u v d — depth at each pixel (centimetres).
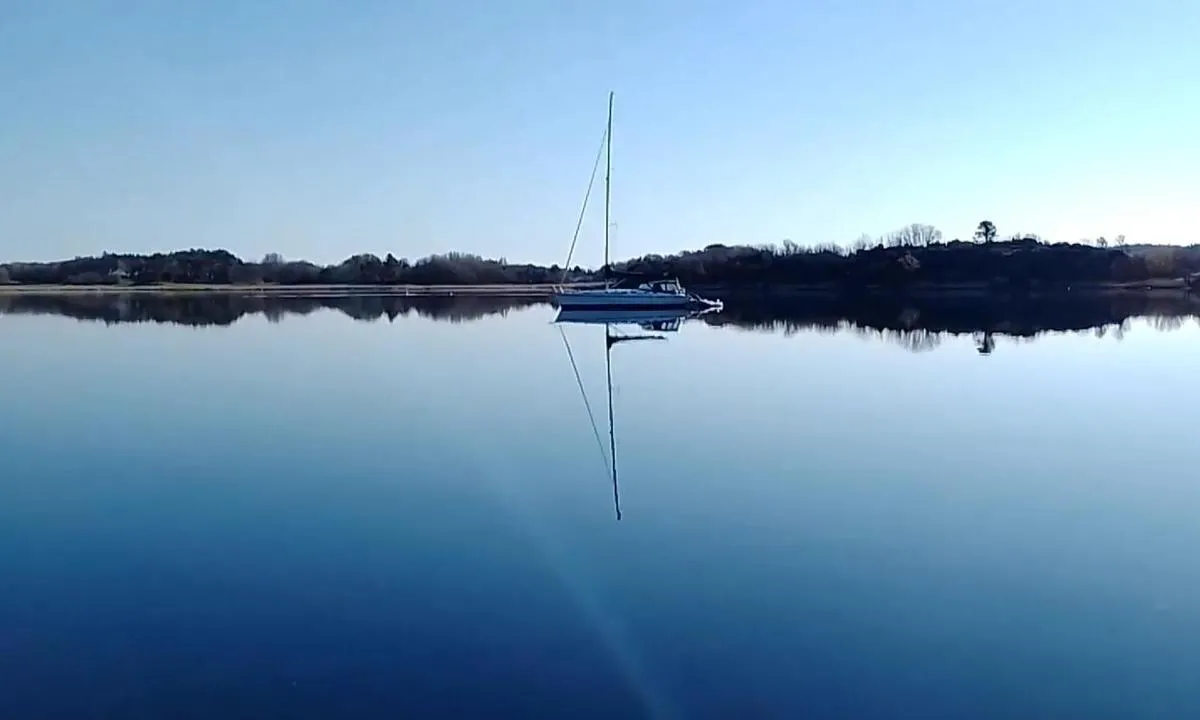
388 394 2100
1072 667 699
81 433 1619
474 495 1184
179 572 903
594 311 5088
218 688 673
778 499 1152
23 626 777
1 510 1120
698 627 770
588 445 1496
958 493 1177
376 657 718
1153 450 1423
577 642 741
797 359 2773
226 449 1477
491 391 2141
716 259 8344
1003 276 7962
